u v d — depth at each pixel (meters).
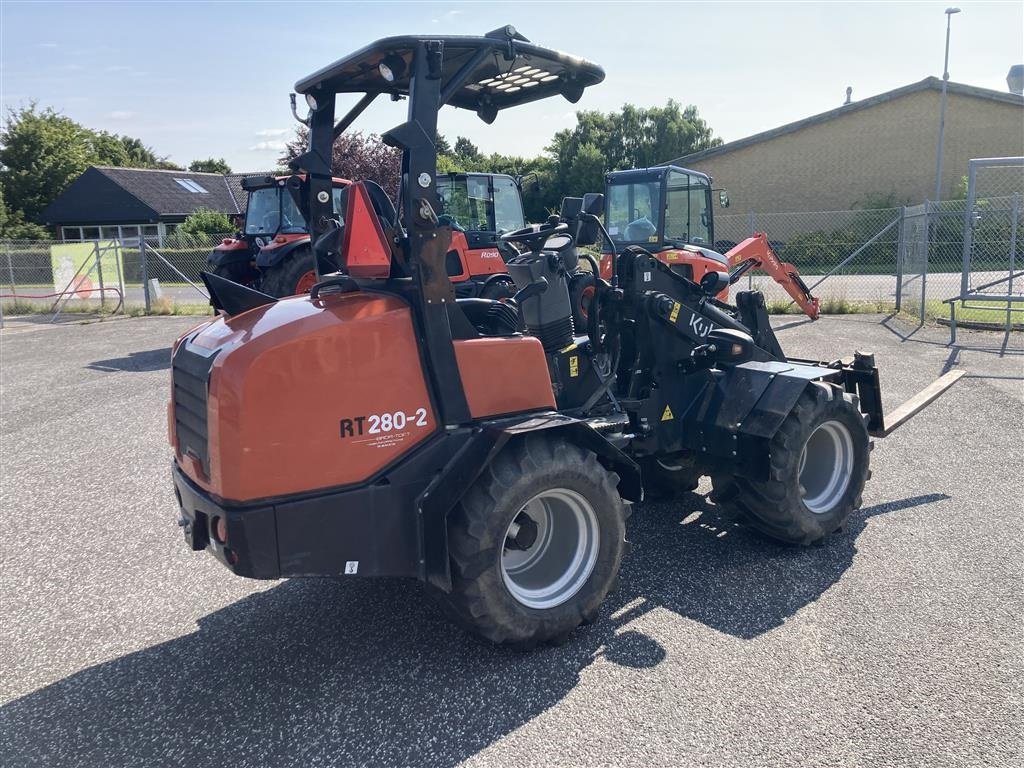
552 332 4.07
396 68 3.25
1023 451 5.95
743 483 4.26
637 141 43.53
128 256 26.88
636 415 4.38
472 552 3.10
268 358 2.87
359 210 3.14
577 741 2.79
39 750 2.88
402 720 2.96
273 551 2.91
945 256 19.48
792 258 23.19
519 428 3.20
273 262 11.11
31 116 44.09
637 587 3.96
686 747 2.73
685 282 4.58
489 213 11.59
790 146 29.95
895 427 5.10
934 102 28.42
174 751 2.85
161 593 4.15
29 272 21.44
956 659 3.22
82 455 6.77
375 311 3.12
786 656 3.29
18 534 5.01
